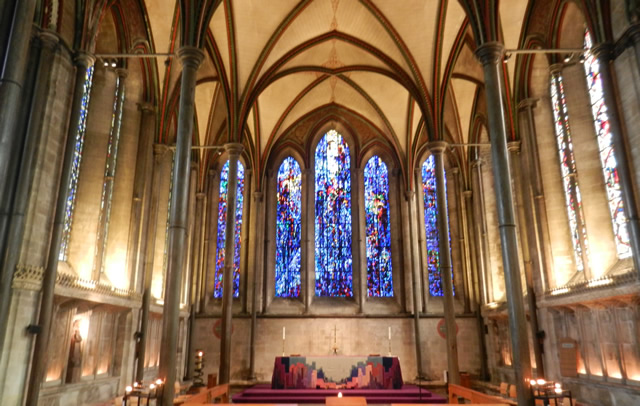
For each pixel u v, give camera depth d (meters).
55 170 12.91
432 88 21.38
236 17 20.23
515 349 12.38
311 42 23.47
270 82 23.25
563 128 18.50
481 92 25.78
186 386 23.64
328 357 20.44
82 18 13.98
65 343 14.64
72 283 13.90
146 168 19.81
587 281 15.57
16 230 11.34
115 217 18.72
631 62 13.55
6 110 8.03
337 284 28.72
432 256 28.94
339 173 30.58
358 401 11.77
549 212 19.03
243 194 29.59
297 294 28.44
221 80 20.92
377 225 29.61
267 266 28.59
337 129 31.17
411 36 21.17
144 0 18.83
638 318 13.84
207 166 28.53
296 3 20.78
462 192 28.78
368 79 27.56
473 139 27.20
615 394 14.50
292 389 20.05
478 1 14.70
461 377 20.11
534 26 19.38
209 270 28.64
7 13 8.98
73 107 13.53
